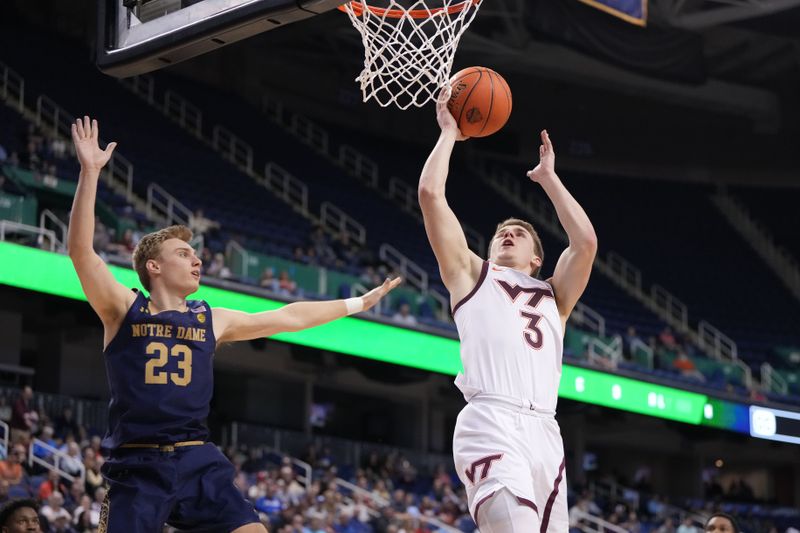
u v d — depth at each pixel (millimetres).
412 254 25781
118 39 6016
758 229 32938
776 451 27406
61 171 20516
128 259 17172
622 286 29172
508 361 4496
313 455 19188
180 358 4328
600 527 20906
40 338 19500
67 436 15969
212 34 5516
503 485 4297
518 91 33094
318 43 29672
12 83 23891
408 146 32094
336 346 17953
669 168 33938
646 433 26219
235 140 27188
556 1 25344
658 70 27359
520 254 4805
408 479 20344
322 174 28031
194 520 4246
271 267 19922
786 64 30766
